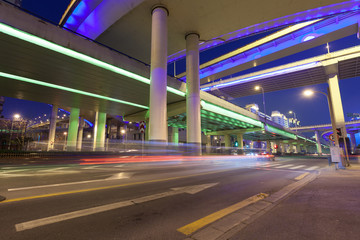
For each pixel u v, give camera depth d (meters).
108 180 8.55
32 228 3.45
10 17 15.06
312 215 4.14
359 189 6.88
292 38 43.09
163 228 3.56
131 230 3.46
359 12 36.00
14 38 15.89
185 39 32.09
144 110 42.25
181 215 4.27
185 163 20.23
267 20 29.20
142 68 24.44
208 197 5.88
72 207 4.68
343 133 18.62
